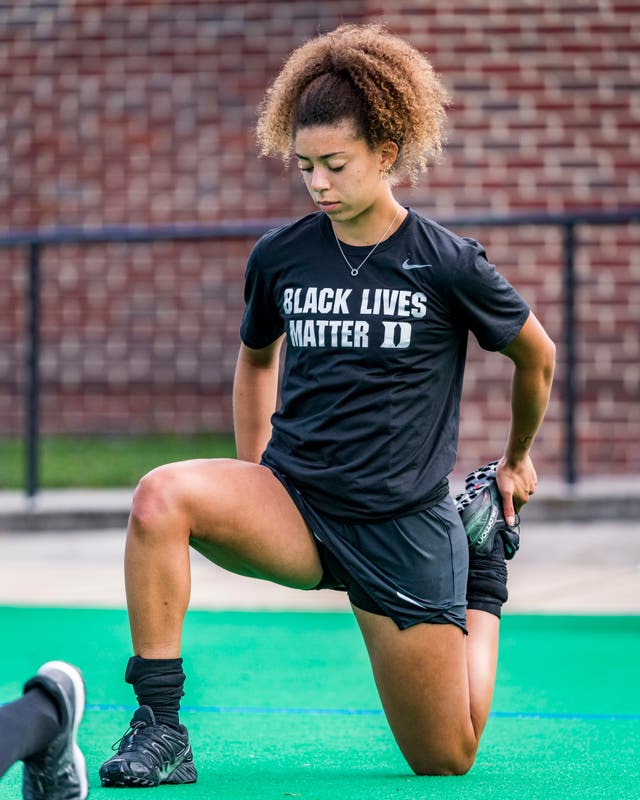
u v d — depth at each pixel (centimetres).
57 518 1463
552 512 1460
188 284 1819
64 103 1819
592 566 1233
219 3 1791
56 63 1817
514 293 609
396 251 598
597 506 1459
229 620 1028
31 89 1823
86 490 1577
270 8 1778
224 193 1805
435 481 607
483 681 634
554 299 1580
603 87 1602
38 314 1489
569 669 873
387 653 607
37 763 487
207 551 601
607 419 1585
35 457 1490
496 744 692
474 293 596
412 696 609
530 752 675
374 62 577
